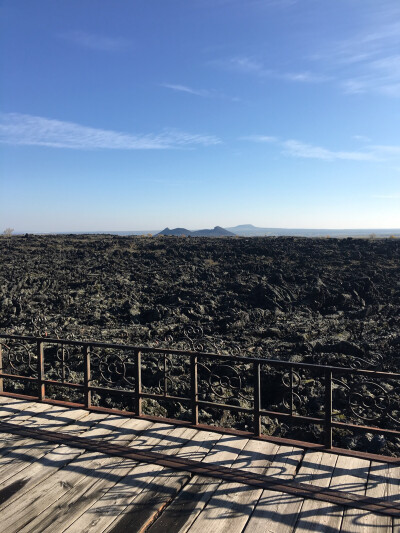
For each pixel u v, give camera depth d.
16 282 21.55
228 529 3.71
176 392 9.61
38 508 4.02
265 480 4.42
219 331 15.03
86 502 4.10
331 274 22.62
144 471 4.62
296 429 8.17
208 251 30.17
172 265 26.38
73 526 3.76
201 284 21.58
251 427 8.29
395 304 18.23
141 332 14.26
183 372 10.63
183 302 18.23
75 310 17.52
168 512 3.96
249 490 4.27
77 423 5.87
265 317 16.72
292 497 4.15
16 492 4.28
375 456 4.84
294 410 8.93
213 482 4.42
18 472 4.66
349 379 10.27
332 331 14.56
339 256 27.03
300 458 4.86
